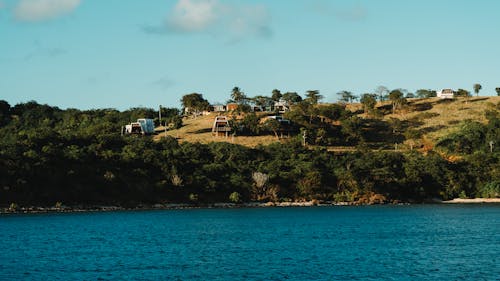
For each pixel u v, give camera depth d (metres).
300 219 133.75
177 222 126.56
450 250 84.62
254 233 106.88
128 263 73.94
